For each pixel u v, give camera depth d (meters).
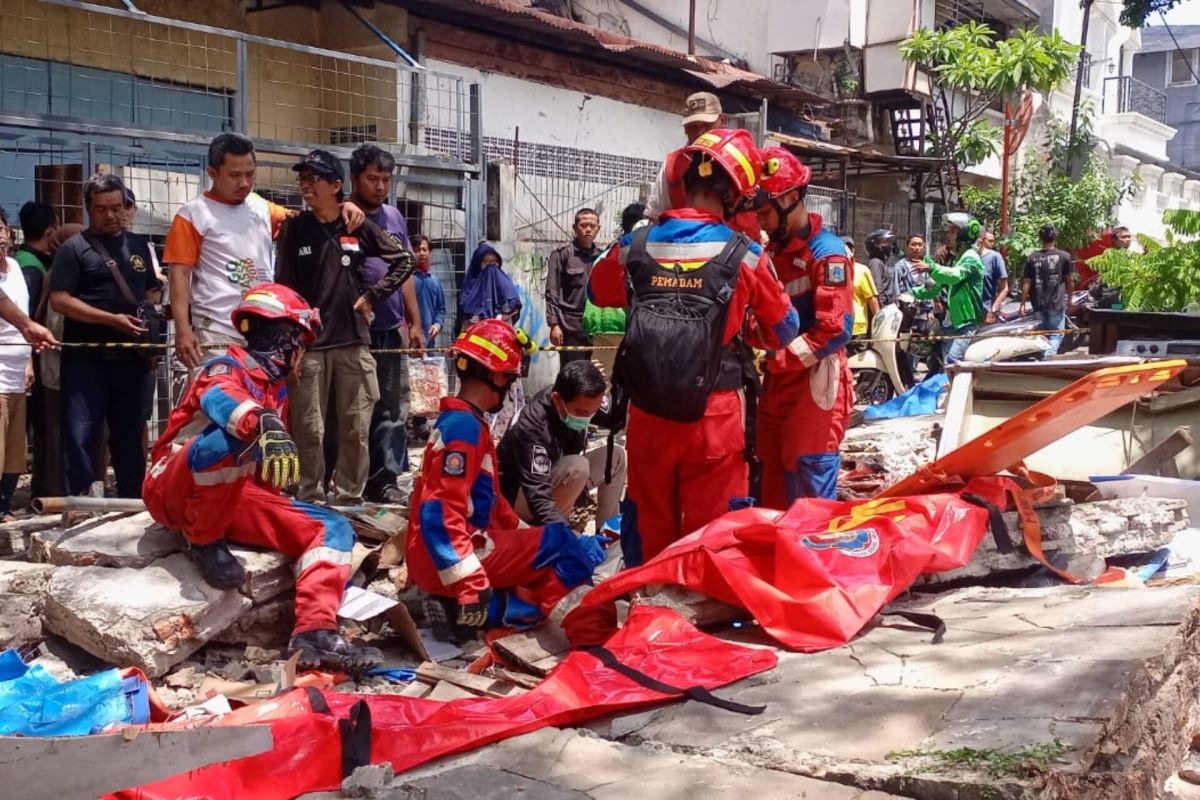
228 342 5.68
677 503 4.45
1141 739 3.16
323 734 3.04
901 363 12.83
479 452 4.41
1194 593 3.84
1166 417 7.04
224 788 2.89
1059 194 22.20
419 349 6.82
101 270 6.33
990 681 3.22
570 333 9.31
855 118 20.81
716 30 22.14
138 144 8.70
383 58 13.03
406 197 10.74
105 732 2.54
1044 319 12.42
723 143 4.19
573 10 20.30
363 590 4.69
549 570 4.59
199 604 4.29
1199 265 10.38
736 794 2.75
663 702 3.43
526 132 15.01
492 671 4.18
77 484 6.36
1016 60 19.98
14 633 4.44
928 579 4.44
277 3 12.82
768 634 3.85
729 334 4.16
